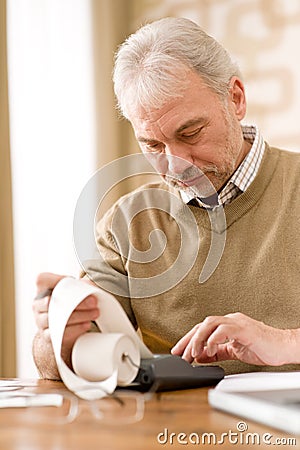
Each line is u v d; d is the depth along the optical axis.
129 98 1.96
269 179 2.11
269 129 3.89
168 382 1.34
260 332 1.55
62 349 1.39
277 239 2.04
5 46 3.45
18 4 3.67
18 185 3.60
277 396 1.07
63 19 3.91
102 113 4.07
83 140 3.97
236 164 2.07
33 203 3.67
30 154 3.67
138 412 1.15
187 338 1.57
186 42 1.94
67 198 3.86
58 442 0.95
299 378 1.37
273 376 1.44
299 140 3.79
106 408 1.20
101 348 1.31
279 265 2.03
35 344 1.72
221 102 1.98
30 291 3.63
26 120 3.66
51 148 3.79
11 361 3.37
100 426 1.05
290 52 3.82
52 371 1.65
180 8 4.16
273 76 3.88
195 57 1.94
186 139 1.95
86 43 4.02
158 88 1.89
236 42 3.99
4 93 3.42
